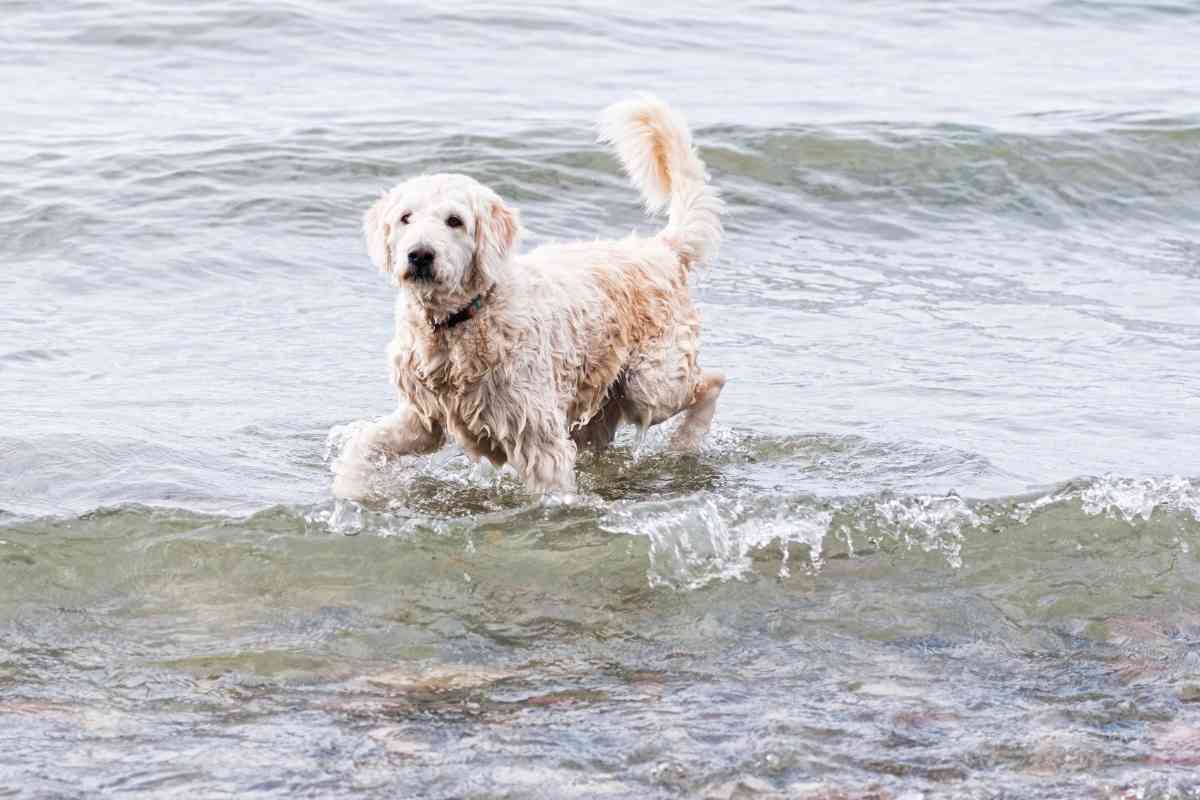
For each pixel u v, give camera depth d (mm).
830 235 17031
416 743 6605
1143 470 10281
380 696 7062
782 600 8219
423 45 24938
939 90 24188
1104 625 8102
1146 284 15836
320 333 13164
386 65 23562
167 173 17125
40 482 9438
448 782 6281
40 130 19031
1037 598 8352
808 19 30000
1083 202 18656
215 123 19531
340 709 6918
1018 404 11852
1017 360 13094
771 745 6645
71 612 7789
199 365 12164
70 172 17109
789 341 13461
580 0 29219
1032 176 19078
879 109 22125
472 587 8234
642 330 10492
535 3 28453
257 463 10070
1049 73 26297
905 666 7547
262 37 24391
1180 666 7641
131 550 8336
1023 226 17859
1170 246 17438
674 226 11164
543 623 7902
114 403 11102
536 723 6816
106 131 19047
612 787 6277
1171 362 13133
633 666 7457
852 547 8773
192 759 6418
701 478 10266
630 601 8164
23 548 8273
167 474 9680
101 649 7434
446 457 10406
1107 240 17562
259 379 11906
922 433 11078
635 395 10562
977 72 26094
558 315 9664
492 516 9055
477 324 9203
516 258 9625
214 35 24266
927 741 6766
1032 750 6715
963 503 9219
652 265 10711
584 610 8047
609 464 10641
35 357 12102
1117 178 19281
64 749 6461
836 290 15141
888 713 7020
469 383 9328
